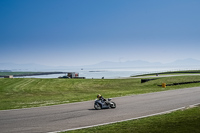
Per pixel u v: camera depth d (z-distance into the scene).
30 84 60.38
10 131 12.15
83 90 49.84
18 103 25.06
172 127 11.59
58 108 19.81
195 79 57.62
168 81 56.34
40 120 14.85
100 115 16.38
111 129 11.98
